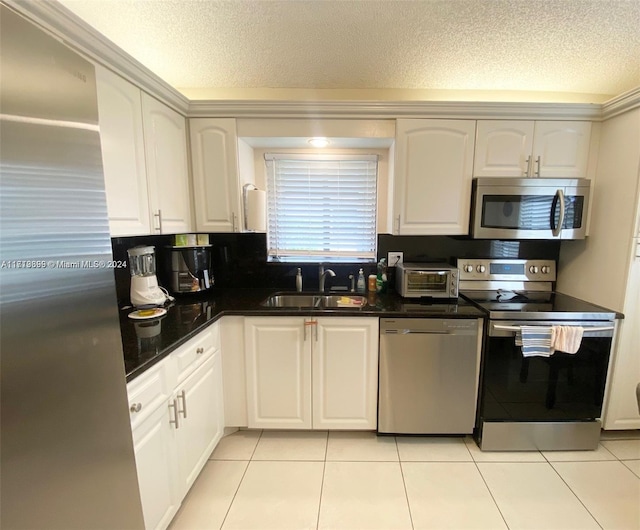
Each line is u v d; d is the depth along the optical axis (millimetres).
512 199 1920
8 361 569
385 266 2318
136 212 1488
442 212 2000
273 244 2469
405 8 1433
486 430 1835
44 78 626
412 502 1514
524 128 1915
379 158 2340
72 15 1050
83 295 735
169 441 1305
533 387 1800
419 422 1893
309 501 1521
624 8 1400
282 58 1791
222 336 1855
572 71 1885
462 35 1600
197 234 2123
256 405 1914
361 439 1961
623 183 1745
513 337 1749
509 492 1568
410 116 1922
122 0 1373
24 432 605
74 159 703
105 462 830
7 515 584
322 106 1889
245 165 2143
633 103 1667
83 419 750
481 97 2123
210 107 1917
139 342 1317
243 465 1748
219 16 1481
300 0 1393
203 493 1566
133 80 1433
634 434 1982
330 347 1845
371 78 1981
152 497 1191
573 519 1428
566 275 2197
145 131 1543
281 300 2275
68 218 689
